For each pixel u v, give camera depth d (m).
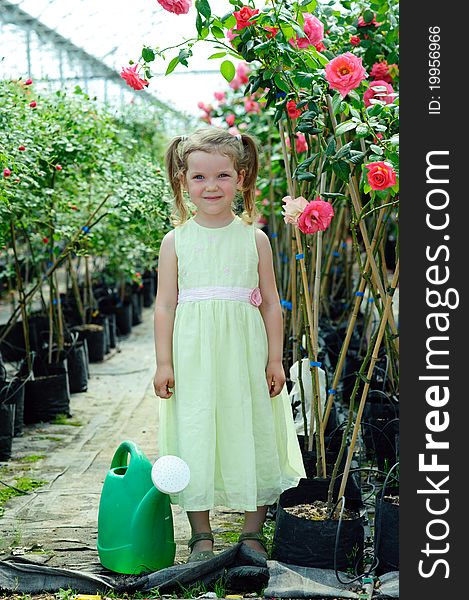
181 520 3.02
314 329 2.72
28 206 4.03
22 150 3.48
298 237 2.69
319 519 2.54
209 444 2.46
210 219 2.57
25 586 2.39
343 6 3.35
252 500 2.45
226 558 2.42
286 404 2.66
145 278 8.91
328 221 2.39
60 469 3.60
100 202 5.14
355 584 2.37
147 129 6.64
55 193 4.42
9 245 4.99
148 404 4.83
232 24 2.66
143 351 6.51
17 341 5.74
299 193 3.00
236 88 5.57
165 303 2.57
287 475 2.65
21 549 2.70
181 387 2.50
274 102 2.81
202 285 2.52
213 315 2.50
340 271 6.12
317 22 2.59
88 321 6.38
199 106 6.13
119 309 7.15
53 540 2.78
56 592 2.38
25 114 3.76
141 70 2.72
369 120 2.51
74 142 4.18
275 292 2.62
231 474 2.48
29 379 4.41
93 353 6.02
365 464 3.54
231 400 2.49
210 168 2.47
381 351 4.28
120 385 5.35
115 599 2.33
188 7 2.60
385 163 2.27
